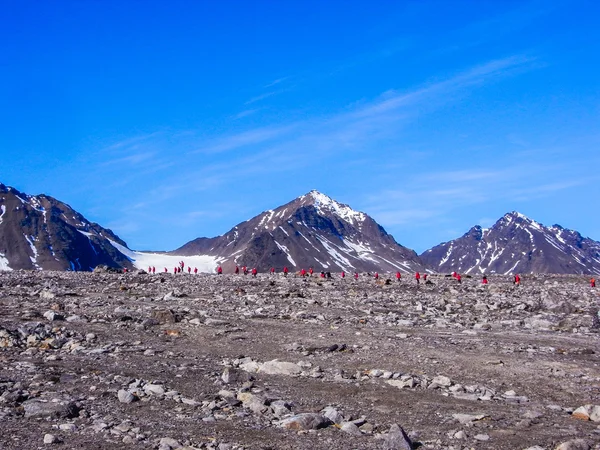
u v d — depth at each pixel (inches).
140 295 1583.4
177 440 502.9
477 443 517.3
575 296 1701.5
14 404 584.7
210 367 778.8
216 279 2226.9
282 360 833.5
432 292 1827.0
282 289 1775.3
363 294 1729.8
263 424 556.7
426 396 668.1
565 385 726.5
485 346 950.4
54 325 1034.1
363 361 830.5
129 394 614.9
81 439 503.2
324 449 493.7
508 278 2395.4
